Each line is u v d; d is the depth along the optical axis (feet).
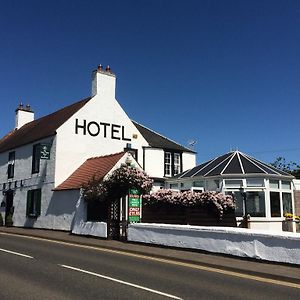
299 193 76.74
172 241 53.06
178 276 35.17
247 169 71.67
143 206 67.00
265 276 35.68
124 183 62.44
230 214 59.93
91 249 53.93
